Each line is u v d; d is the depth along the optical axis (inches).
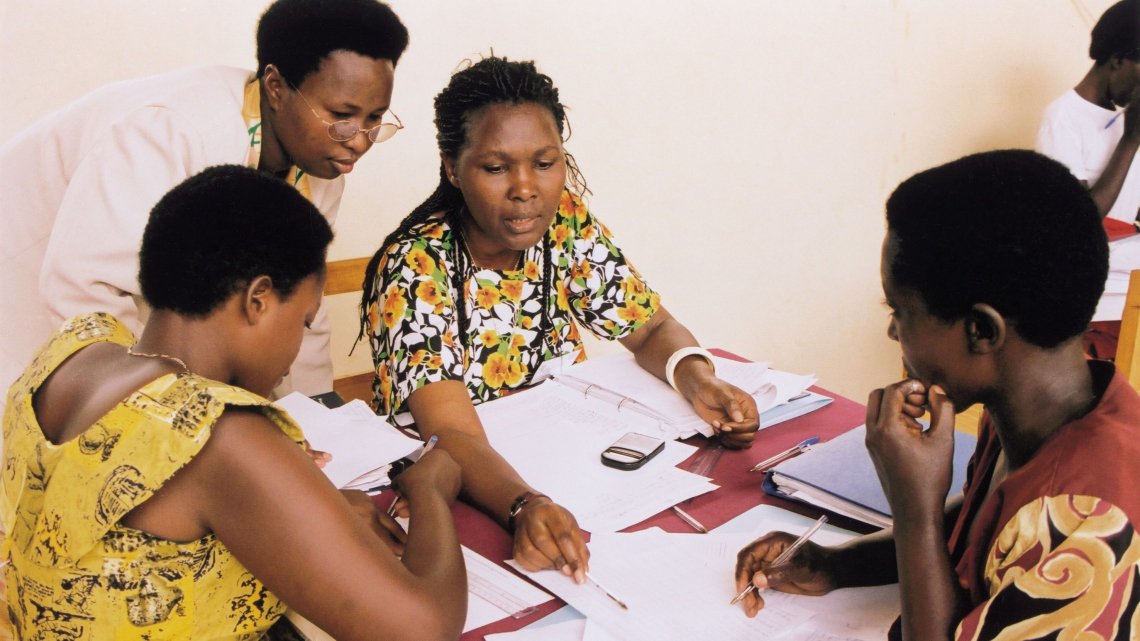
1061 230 29.9
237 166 36.6
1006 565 30.2
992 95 127.0
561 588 41.3
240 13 81.6
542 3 93.4
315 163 59.8
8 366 62.1
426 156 91.7
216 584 34.8
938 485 34.6
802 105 113.6
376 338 63.2
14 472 35.6
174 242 34.2
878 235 126.2
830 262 123.3
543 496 46.4
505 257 66.9
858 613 39.4
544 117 59.6
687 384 61.2
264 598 36.5
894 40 117.0
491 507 47.6
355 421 56.4
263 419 33.9
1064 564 28.5
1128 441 29.4
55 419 35.4
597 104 99.8
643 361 67.4
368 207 90.0
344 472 50.1
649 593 40.7
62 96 76.2
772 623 38.6
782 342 123.7
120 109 57.0
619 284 69.5
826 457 50.4
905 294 33.3
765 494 49.9
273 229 35.1
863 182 122.0
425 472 46.9
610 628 38.4
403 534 44.6
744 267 116.7
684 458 53.8
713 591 40.8
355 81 56.7
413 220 65.8
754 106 110.2
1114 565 27.9
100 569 33.1
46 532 33.8
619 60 99.6
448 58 90.0
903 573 34.8
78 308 55.0
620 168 103.6
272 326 36.1
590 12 96.3
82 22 75.3
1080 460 29.5
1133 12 106.5
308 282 36.9
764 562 41.1
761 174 113.7
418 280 61.6
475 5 89.8
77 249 54.1
